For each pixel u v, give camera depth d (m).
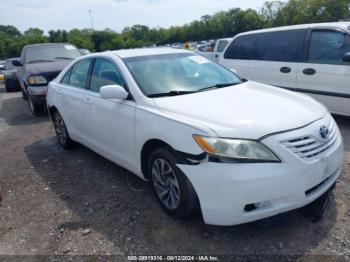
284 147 2.50
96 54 4.30
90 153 5.08
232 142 2.49
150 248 2.75
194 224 2.99
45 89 7.73
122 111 3.43
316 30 5.67
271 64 6.24
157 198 3.25
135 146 3.34
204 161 2.57
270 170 2.43
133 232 2.97
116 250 2.76
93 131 4.14
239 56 6.94
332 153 2.76
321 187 2.76
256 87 3.69
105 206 3.45
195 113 2.85
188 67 3.93
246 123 2.60
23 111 9.08
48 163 4.83
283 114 2.77
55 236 3.03
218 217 2.56
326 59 5.43
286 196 2.49
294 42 5.94
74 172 4.40
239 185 2.43
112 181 4.02
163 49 4.28
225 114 2.77
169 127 2.84
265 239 2.73
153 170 3.20
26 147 5.73
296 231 2.79
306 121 2.72
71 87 4.67
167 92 3.39
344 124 5.55
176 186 2.90
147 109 3.15
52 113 5.45
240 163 2.46
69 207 3.51
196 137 2.61
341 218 2.90
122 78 3.61
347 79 5.12
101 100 3.81
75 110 4.47
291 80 5.92
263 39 6.49
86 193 3.78
